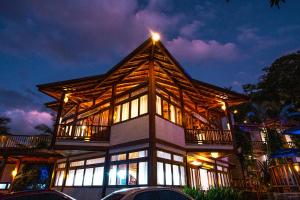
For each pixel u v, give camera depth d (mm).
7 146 18062
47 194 6590
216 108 20906
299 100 27547
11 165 22844
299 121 24625
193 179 16266
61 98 15727
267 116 25531
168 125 14250
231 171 23578
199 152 15625
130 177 12602
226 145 16078
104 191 13500
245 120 30172
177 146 14383
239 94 17250
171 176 12945
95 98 18469
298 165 14523
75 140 14562
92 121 17766
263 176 15117
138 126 13508
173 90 17797
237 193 12188
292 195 12875
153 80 14156
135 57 13656
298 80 27453
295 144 24766
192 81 15453
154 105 13367
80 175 16484
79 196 15250
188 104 19266
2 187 21484
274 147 24531
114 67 14125
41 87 15141
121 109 15617
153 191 5988
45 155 18688
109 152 14688
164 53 12688
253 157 23750
